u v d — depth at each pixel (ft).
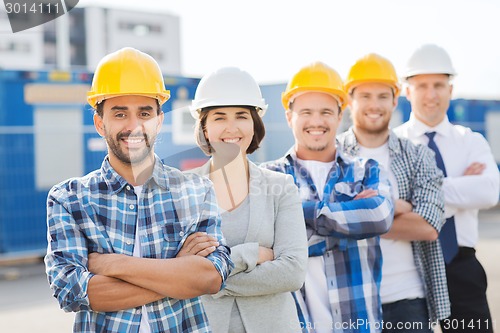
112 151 9.55
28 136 42.16
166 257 9.37
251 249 11.17
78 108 43.57
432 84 17.57
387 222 13.34
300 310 13.21
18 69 41.88
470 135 17.62
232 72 12.00
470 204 16.69
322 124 14.08
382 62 15.90
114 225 9.34
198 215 9.58
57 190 9.45
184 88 42.93
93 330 9.20
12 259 41.88
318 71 14.16
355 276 13.48
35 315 28.48
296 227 11.62
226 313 11.23
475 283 16.98
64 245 9.16
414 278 15.35
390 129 16.01
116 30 163.94
